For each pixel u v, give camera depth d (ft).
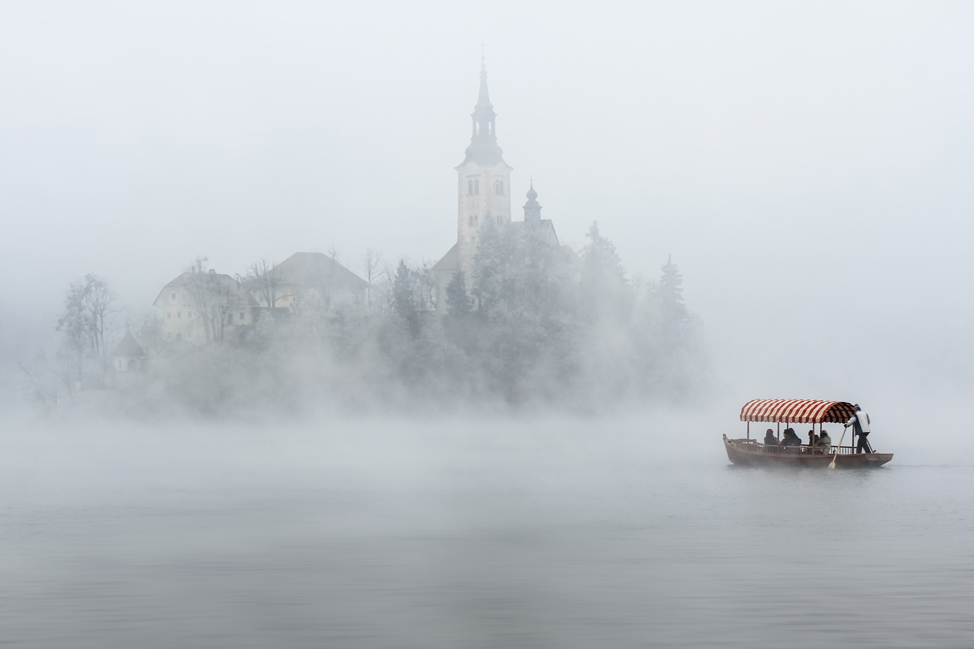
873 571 116.16
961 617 94.17
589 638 88.48
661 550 132.16
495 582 111.96
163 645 86.79
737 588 107.55
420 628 92.22
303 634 90.02
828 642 86.38
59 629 91.76
